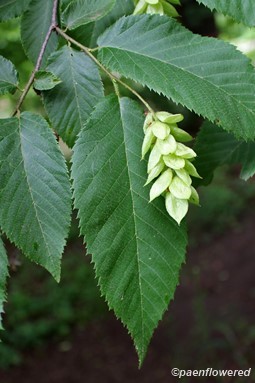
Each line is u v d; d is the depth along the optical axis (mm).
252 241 1712
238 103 260
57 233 255
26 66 656
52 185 256
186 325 1300
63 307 1458
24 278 1576
